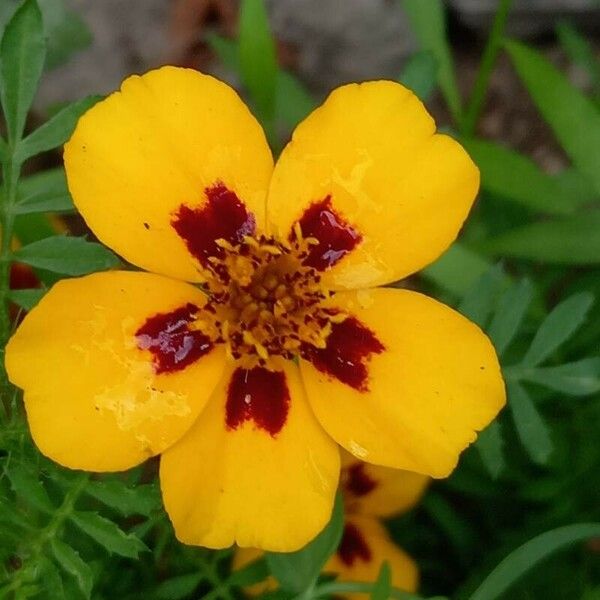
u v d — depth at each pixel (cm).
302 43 23
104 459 11
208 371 12
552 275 17
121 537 12
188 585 14
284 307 12
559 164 22
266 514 12
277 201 12
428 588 18
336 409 12
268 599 13
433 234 12
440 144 12
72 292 11
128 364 12
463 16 23
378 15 22
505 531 17
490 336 13
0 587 12
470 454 17
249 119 12
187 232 12
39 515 13
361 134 12
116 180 12
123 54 23
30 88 13
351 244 12
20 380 11
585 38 23
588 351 17
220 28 23
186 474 12
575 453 16
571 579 16
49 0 19
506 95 23
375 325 12
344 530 15
